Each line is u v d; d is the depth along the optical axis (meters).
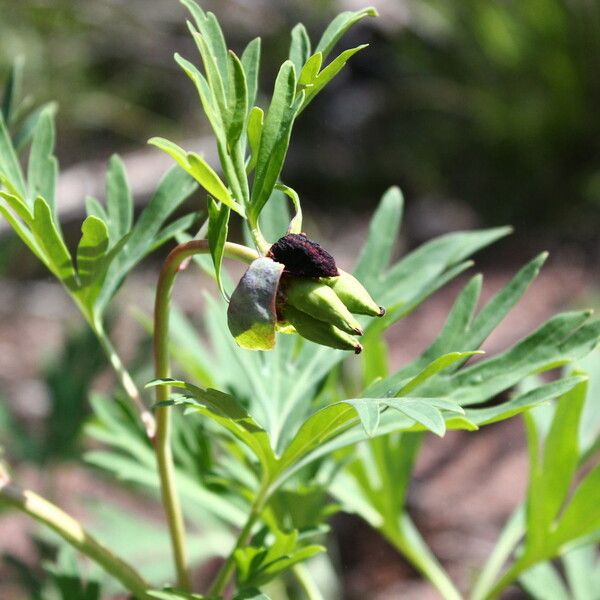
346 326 0.46
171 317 0.64
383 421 0.54
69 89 1.90
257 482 0.60
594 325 0.52
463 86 1.92
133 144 1.90
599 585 0.67
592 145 1.79
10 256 1.02
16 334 1.56
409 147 1.90
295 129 1.98
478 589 0.65
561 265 1.59
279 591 0.88
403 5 1.96
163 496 0.53
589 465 1.10
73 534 0.52
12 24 1.87
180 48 2.03
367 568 1.12
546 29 1.80
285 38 2.02
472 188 1.82
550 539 0.60
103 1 1.96
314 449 0.53
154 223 0.56
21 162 1.66
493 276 1.58
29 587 0.69
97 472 0.83
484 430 1.27
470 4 1.86
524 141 1.81
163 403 0.48
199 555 0.70
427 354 0.54
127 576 0.53
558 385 0.51
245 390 0.60
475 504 1.17
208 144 1.86
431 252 0.59
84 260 0.52
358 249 1.74
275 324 0.45
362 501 0.63
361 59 2.02
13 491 0.52
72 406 0.84
